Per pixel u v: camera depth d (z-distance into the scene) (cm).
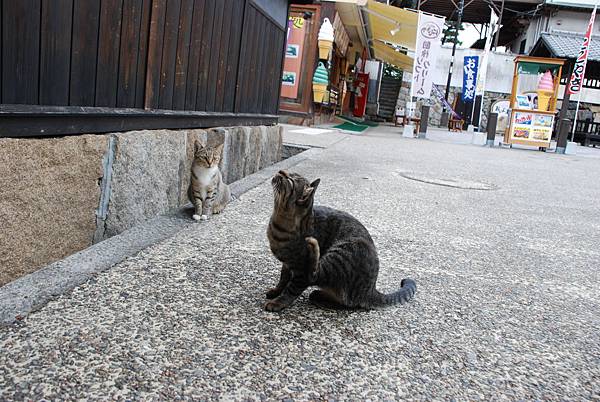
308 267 238
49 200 293
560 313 282
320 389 184
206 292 259
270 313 242
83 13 315
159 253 311
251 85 690
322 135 1278
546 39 2055
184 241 341
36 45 279
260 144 703
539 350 234
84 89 325
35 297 231
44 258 296
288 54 1482
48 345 193
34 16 274
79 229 324
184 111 477
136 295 246
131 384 175
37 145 279
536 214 561
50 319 214
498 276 336
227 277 283
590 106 2602
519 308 283
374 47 2425
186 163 465
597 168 1192
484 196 646
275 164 745
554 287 325
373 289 255
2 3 252
